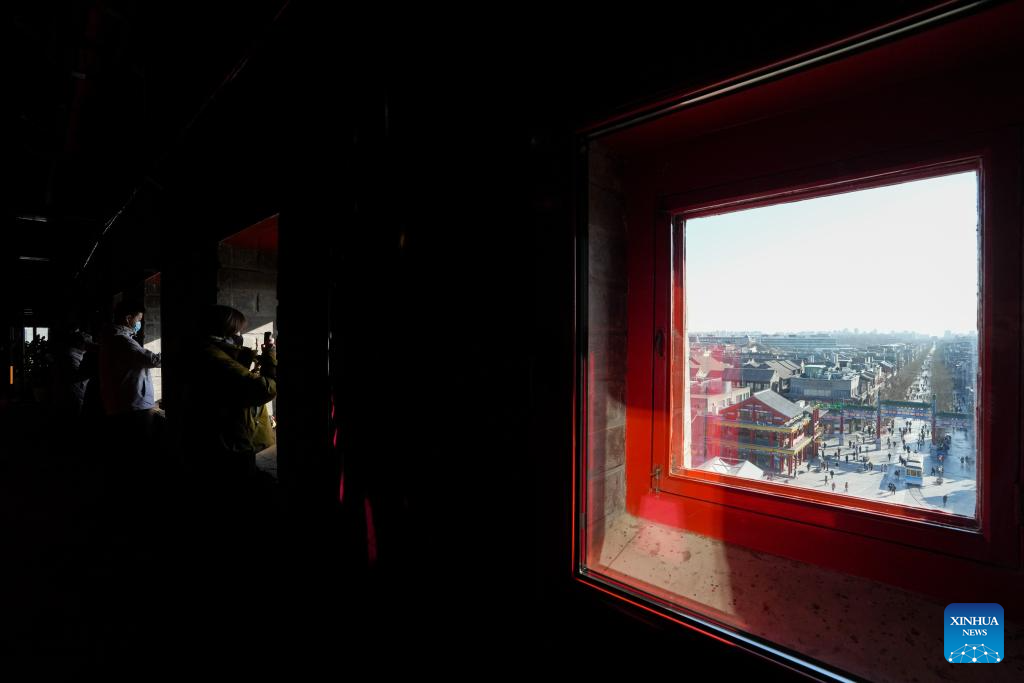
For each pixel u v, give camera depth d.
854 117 1.12
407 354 1.64
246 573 2.38
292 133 2.37
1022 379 0.92
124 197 5.48
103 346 4.02
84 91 3.29
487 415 1.37
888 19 0.68
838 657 0.87
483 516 1.39
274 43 2.44
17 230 8.09
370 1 1.82
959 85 0.98
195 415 2.47
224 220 3.16
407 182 1.65
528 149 1.22
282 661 1.71
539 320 1.18
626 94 0.99
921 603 1.02
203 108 3.28
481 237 1.38
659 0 0.94
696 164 1.40
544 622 1.20
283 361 2.44
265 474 2.78
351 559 1.90
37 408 8.90
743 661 0.85
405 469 1.65
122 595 2.20
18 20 2.62
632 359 1.55
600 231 1.45
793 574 1.17
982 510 0.98
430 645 1.55
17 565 2.51
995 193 0.95
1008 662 0.84
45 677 1.65
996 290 0.95
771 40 0.79
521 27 1.24
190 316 3.66
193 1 2.33
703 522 1.40
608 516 1.47
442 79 1.51
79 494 3.72
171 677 1.65
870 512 1.13
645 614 0.99
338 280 1.96
